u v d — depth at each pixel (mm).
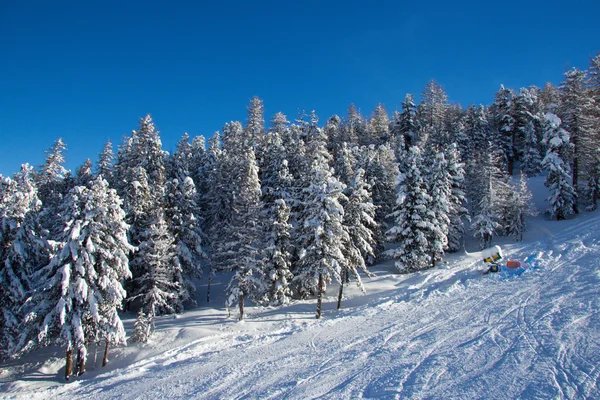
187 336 23688
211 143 59500
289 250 32969
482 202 42500
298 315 27594
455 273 31000
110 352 23344
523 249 33750
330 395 10727
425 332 15945
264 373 13695
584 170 45406
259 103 62469
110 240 21109
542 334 12766
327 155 44406
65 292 19438
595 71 44438
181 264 32719
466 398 9219
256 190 31594
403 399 9609
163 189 35062
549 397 8578
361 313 22422
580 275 20547
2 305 22047
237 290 27531
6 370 22000
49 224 34406
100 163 49438
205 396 12188
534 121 66000
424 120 77062
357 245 31281
